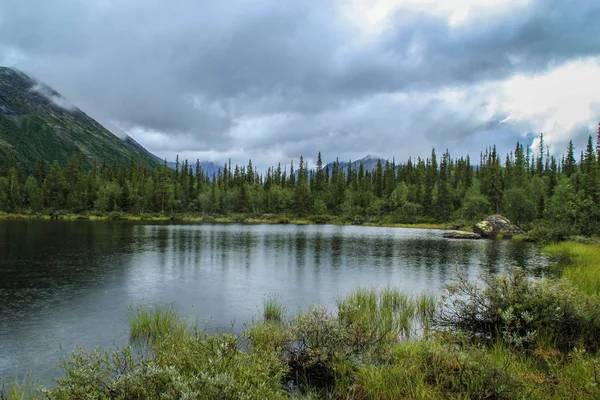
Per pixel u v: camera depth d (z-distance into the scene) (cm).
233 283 1944
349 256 3133
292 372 756
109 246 3544
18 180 13150
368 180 16338
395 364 717
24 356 973
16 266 2398
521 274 998
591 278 1498
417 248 3862
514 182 10038
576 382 594
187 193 13875
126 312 1389
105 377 494
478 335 928
